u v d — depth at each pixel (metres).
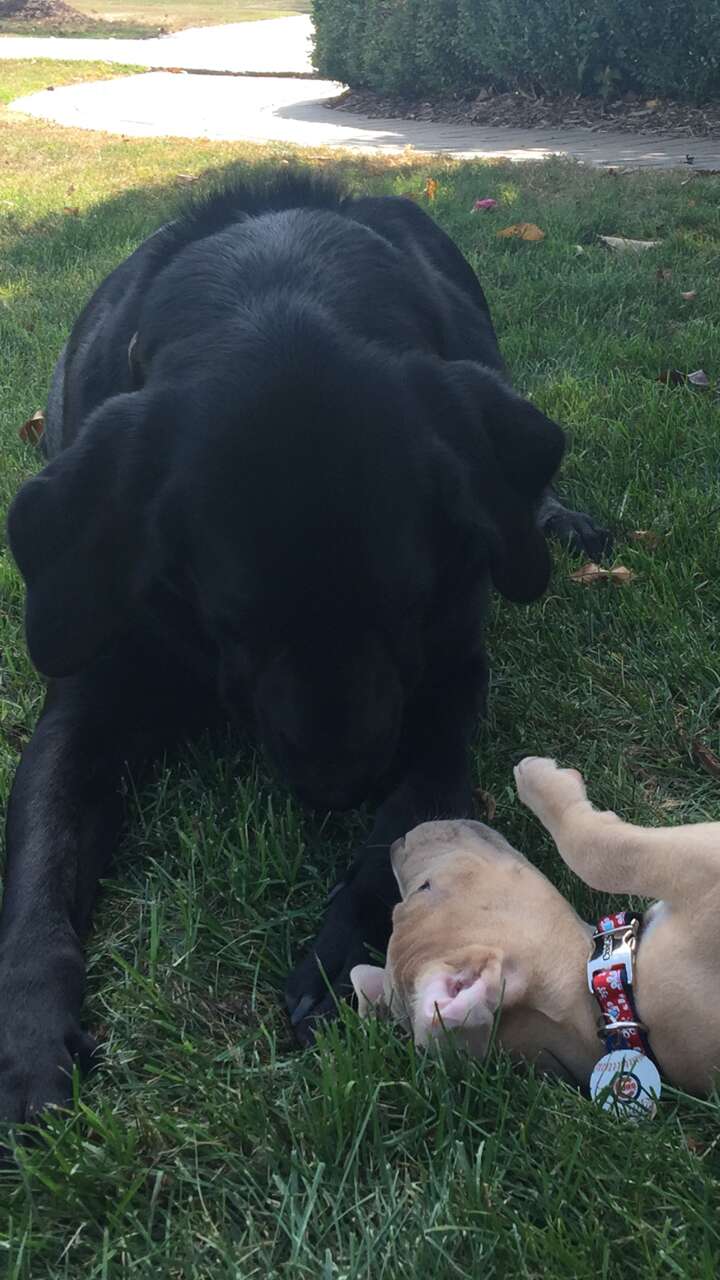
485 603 0.77
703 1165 0.49
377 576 0.60
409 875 0.61
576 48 3.75
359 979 0.57
